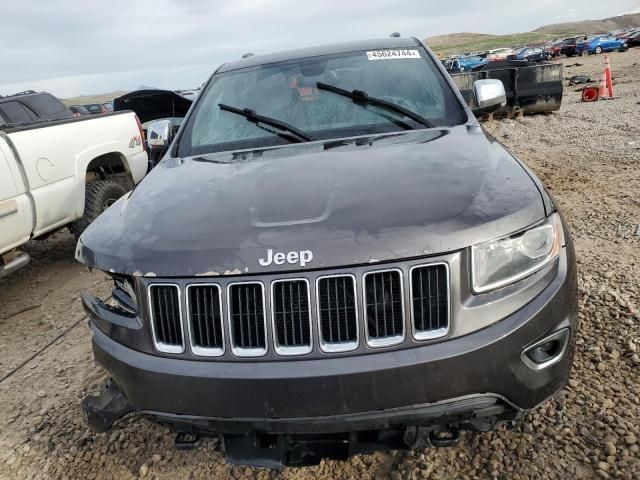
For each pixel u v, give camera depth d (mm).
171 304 1849
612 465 2180
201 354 1811
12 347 3896
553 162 7355
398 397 1697
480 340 1719
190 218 2002
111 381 2223
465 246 1712
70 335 3979
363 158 2350
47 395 3180
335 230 1748
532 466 2223
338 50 3434
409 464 2309
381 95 3018
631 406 2494
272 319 1732
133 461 2541
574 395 2605
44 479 2496
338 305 1713
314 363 1718
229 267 1741
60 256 5961
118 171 5953
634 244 4293
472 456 2320
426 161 2221
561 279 1898
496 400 1784
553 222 1947
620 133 8664
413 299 1715
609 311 3283
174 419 1887
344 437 1852
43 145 4652
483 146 2393
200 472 2422
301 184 2121
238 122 3064
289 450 1896
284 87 3203
